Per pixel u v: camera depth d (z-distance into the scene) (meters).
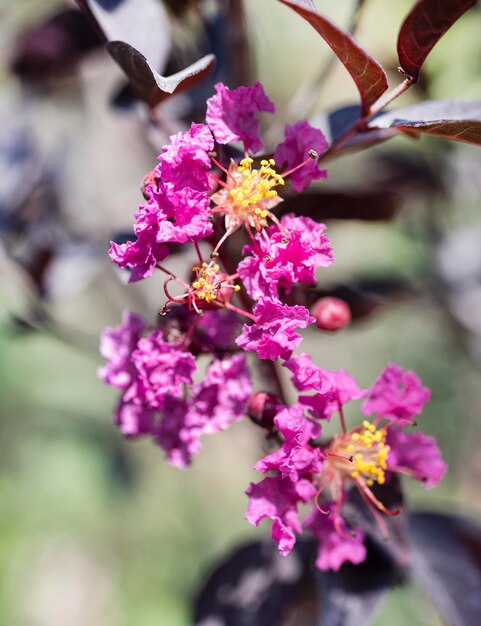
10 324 0.30
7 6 0.39
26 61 0.31
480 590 0.26
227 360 0.22
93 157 0.40
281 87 0.37
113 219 0.42
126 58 0.22
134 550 0.53
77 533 0.53
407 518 0.27
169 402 0.23
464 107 0.22
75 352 0.53
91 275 0.31
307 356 0.21
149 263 0.21
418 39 0.21
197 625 0.27
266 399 0.22
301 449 0.21
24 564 0.53
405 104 0.34
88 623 0.52
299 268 0.21
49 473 0.52
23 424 0.52
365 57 0.21
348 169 0.35
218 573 0.28
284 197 0.24
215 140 0.22
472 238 0.36
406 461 0.23
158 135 0.25
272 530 0.21
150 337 0.22
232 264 0.22
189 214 0.20
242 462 0.53
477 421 0.46
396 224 0.36
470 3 0.20
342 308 0.25
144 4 0.24
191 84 0.23
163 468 0.54
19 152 0.34
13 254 0.30
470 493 0.47
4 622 0.52
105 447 0.53
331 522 0.23
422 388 0.23
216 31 0.28
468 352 0.39
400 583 0.27
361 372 0.47
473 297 0.36
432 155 0.35
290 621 0.28
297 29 0.36
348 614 0.24
